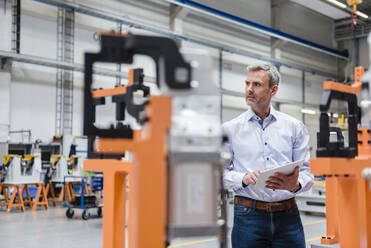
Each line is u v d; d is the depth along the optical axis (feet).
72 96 33.63
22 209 26.20
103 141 2.44
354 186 5.05
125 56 3.19
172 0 33.63
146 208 2.36
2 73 29.73
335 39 54.13
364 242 5.53
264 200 6.15
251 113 6.53
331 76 54.49
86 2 33.01
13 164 25.13
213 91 2.55
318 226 21.21
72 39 33.45
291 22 48.52
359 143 7.07
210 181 2.38
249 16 44.06
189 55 2.62
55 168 27.94
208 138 2.41
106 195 6.50
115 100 6.46
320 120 4.58
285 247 6.15
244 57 45.93
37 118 31.81
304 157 6.45
